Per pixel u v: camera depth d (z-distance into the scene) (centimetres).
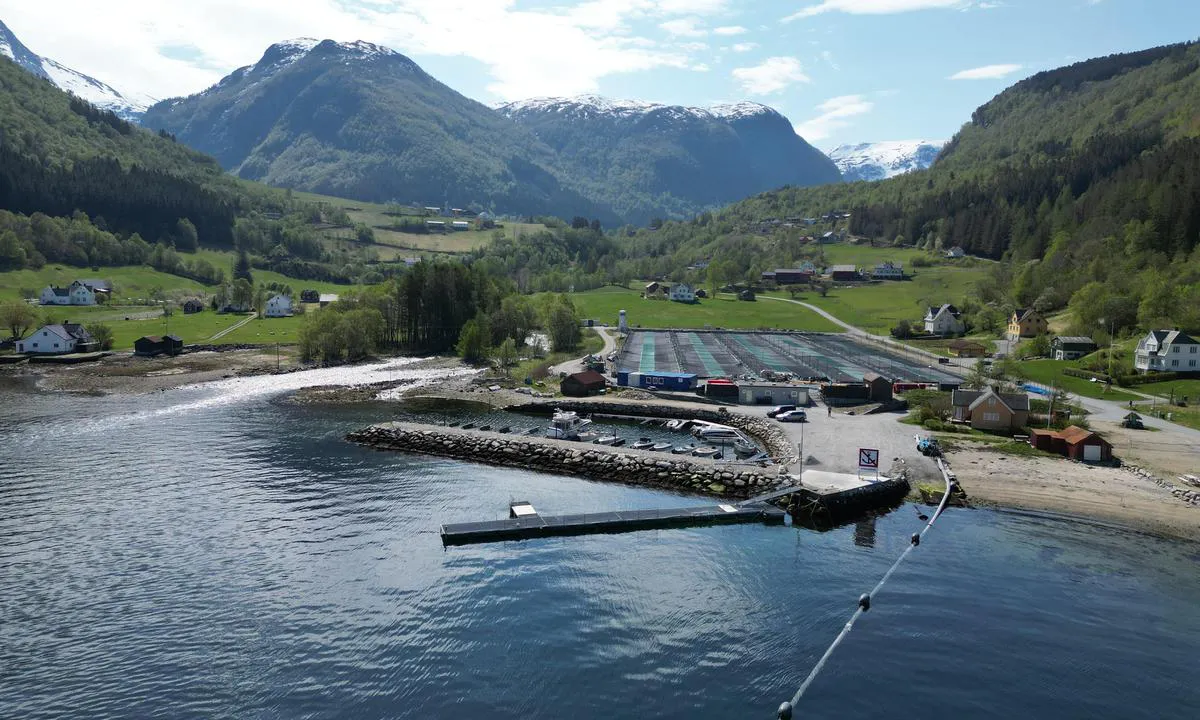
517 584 5959
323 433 10962
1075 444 9419
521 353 19700
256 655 4859
